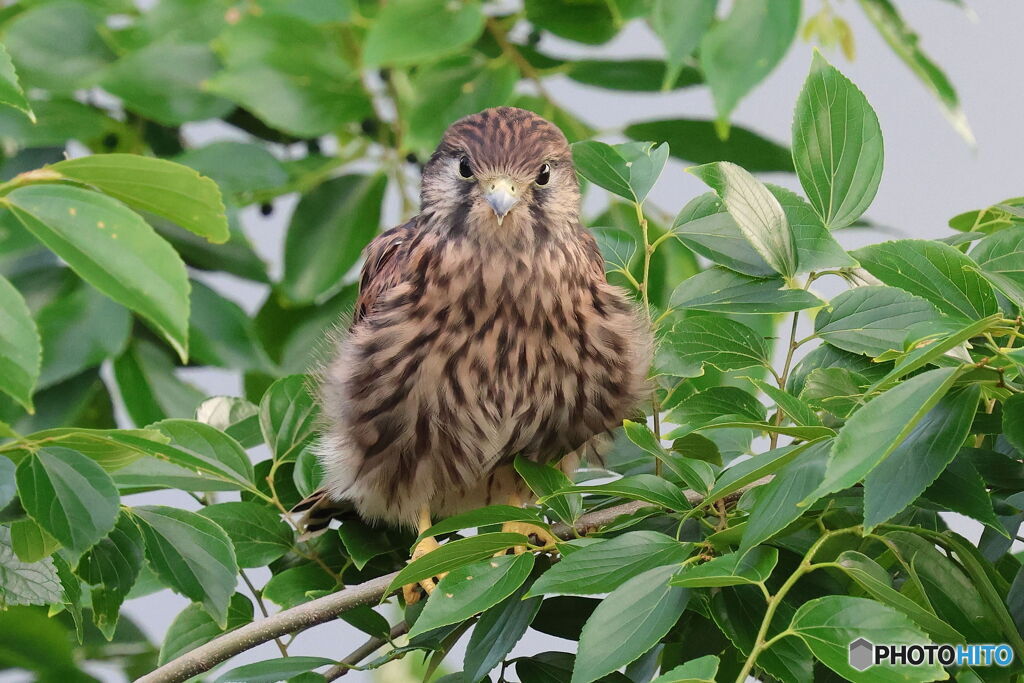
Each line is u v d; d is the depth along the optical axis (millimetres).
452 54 8312
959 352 4766
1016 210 5883
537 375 6973
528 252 6836
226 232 4133
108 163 3928
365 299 7371
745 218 5605
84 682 7504
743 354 5973
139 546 5203
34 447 4641
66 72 8336
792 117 5820
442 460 7102
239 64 8156
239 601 6363
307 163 8773
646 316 7109
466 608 4684
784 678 4238
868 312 5758
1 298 3789
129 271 3807
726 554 4395
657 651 5555
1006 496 5176
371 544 6512
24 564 5352
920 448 4207
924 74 8273
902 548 4809
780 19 7004
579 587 4547
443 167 7066
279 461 6383
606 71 8750
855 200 5816
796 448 4379
